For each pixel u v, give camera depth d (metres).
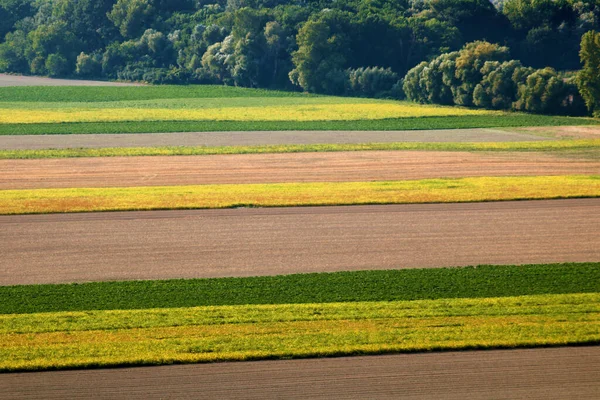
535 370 109.81
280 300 138.75
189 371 110.31
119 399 102.94
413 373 109.25
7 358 113.62
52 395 104.06
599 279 148.12
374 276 151.00
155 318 129.12
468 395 103.19
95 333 123.06
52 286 146.38
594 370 109.62
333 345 117.31
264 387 105.62
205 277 151.75
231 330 123.94
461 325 125.00
